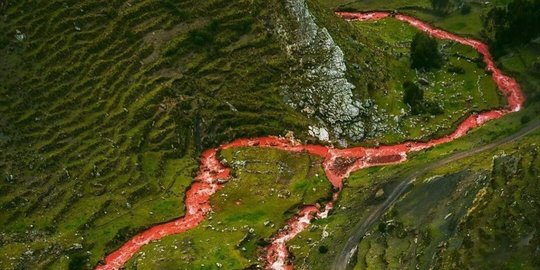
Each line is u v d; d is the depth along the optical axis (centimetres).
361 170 11488
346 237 9562
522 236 7838
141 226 10150
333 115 12450
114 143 10981
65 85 11300
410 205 9588
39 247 9494
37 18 11631
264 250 9762
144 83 11819
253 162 11456
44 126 10875
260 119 12200
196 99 12012
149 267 9144
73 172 10556
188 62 12350
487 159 10125
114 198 10406
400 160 11719
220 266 9162
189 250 9512
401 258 8588
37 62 11338
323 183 11025
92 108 11256
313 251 9494
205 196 10819
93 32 11944
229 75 12425
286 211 10456
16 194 10125
